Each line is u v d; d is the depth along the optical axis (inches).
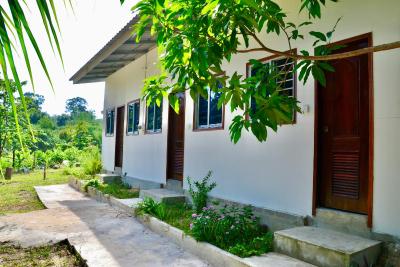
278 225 174.2
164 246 178.4
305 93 167.5
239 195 204.8
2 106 249.4
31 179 556.4
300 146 168.2
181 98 283.1
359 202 145.9
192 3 100.9
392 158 130.3
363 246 125.2
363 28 144.6
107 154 478.3
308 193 162.7
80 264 159.5
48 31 42.4
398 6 132.6
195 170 249.4
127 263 153.3
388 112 132.6
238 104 101.7
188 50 101.3
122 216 249.6
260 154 191.3
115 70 442.9
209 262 153.2
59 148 867.4
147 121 346.0
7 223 235.6
